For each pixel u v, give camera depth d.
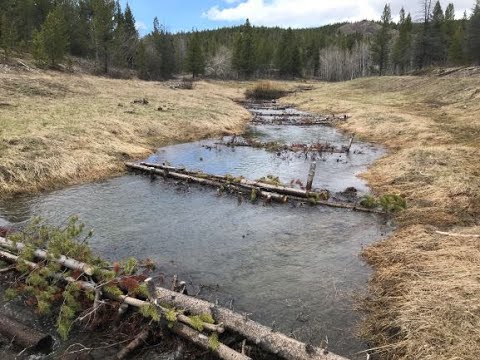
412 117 36.41
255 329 7.84
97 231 13.71
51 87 39.38
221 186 18.39
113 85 52.97
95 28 69.94
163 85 69.38
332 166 23.72
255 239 13.35
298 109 55.84
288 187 17.72
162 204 16.62
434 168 19.36
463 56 81.25
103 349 7.99
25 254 10.09
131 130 28.19
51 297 8.94
